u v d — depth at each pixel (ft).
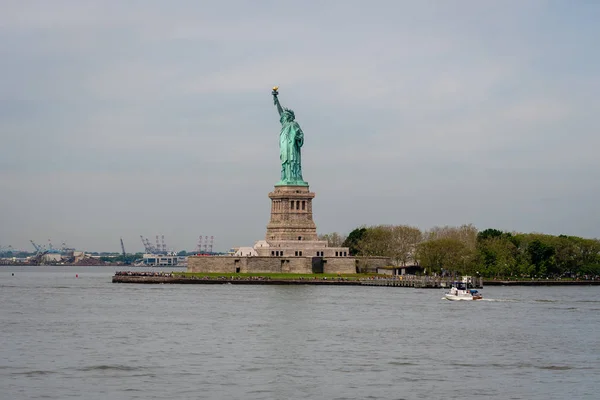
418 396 450.71
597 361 545.44
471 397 449.48
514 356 561.43
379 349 585.22
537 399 447.42
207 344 602.85
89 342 611.47
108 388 463.83
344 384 475.31
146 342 612.29
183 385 470.80
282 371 507.30
